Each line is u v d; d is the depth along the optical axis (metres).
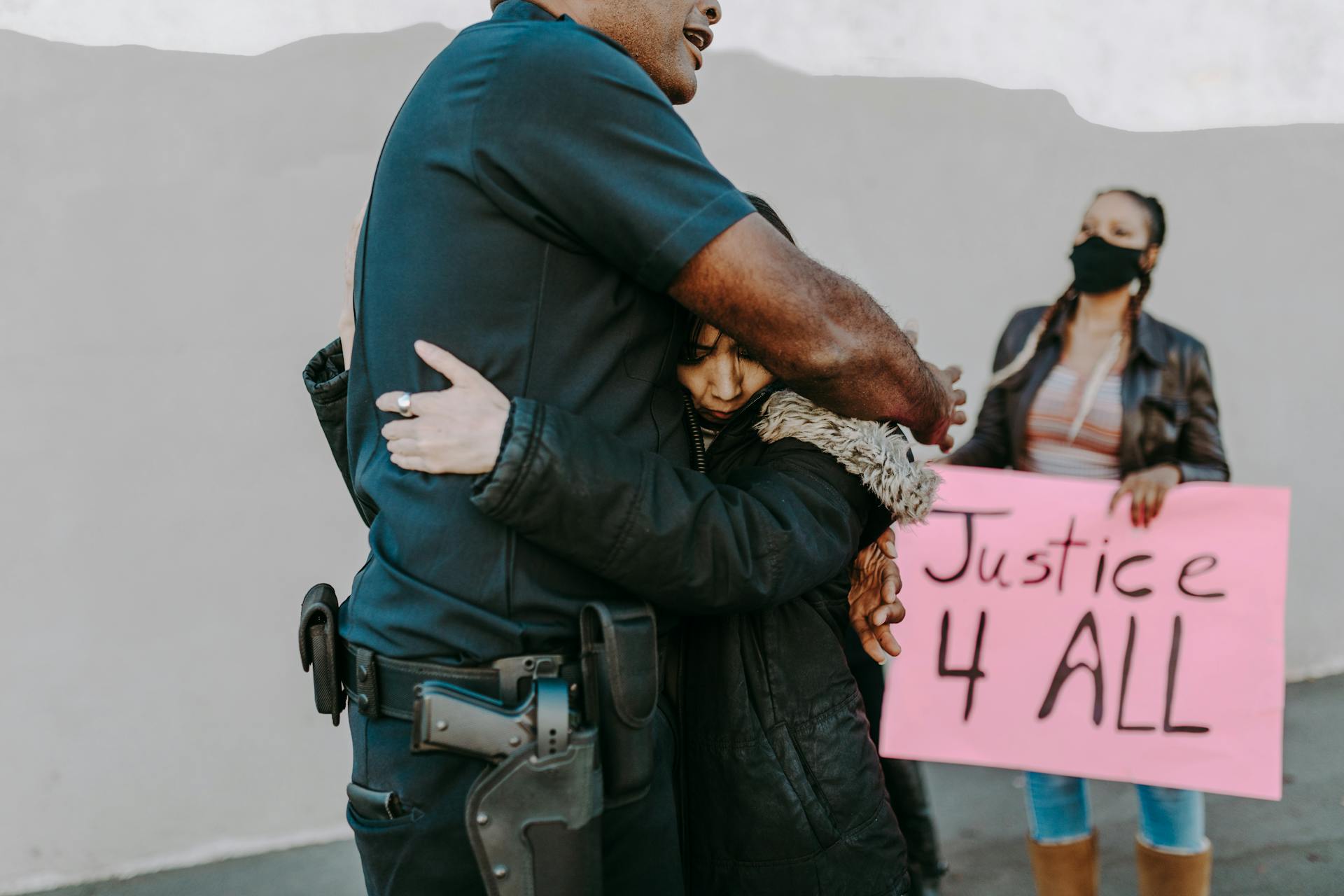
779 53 2.81
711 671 1.13
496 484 0.91
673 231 0.96
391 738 1.02
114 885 2.45
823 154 2.84
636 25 1.14
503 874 0.94
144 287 2.43
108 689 2.47
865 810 1.14
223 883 2.45
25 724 2.43
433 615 0.98
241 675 2.54
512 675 0.98
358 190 2.53
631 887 1.05
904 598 2.42
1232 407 3.11
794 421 1.11
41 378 2.39
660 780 1.08
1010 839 2.62
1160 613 2.34
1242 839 2.56
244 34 2.46
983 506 2.43
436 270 1.00
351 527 2.59
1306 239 3.11
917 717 2.38
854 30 2.85
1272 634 2.30
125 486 2.45
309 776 2.60
